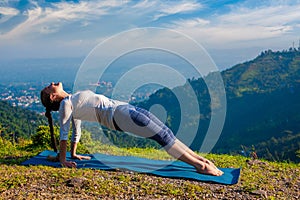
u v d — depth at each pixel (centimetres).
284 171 614
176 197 433
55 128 802
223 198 438
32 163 570
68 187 438
